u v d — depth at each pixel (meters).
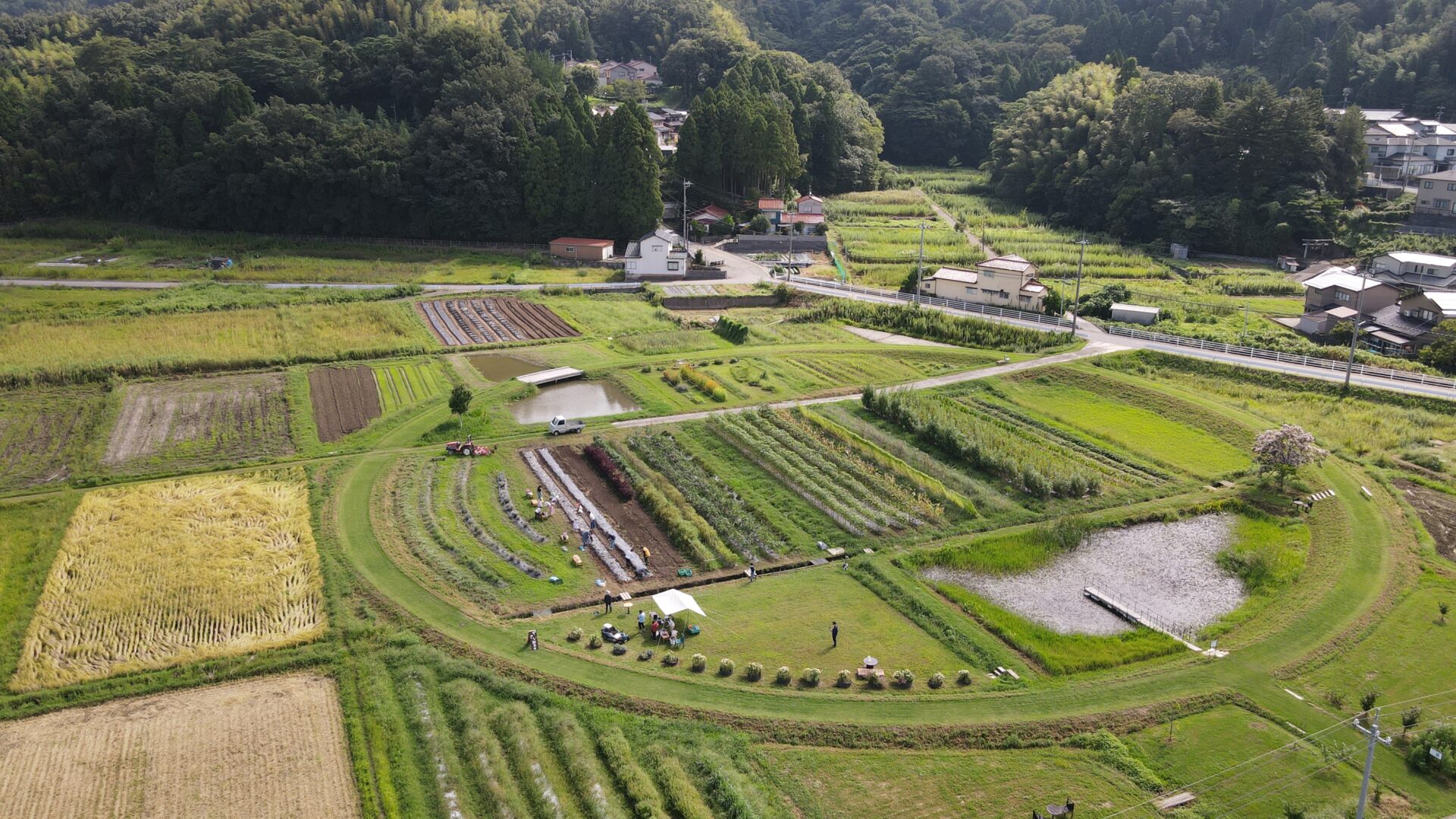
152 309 90.00
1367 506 54.81
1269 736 36.38
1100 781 34.06
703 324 93.06
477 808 32.50
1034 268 99.44
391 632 42.53
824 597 46.50
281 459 61.16
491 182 123.31
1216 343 81.88
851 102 177.50
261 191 122.19
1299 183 125.75
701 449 63.59
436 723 36.53
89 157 126.06
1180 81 142.50
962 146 193.12
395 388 74.25
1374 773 34.38
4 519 52.78
